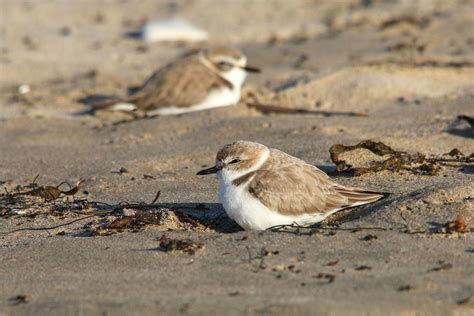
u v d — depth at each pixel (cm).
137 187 1140
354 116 1484
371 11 2630
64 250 882
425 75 1727
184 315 696
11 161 1332
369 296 727
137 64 2164
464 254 819
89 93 1873
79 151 1371
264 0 2898
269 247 858
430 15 2505
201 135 1394
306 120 1438
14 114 1720
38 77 2050
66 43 2381
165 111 1639
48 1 2903
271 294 736
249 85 1844
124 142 1405
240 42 2381
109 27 2578
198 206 1023
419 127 1367
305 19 2619
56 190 1095
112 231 939
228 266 812
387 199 987
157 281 780
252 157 935
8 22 2614
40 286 784
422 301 716
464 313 701
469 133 1315
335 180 1085
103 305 726
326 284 757
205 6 2838
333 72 1747
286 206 915
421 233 874
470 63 1856
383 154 1156
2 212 1048
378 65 1792
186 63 1698
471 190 976
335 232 893
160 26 2455
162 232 927
